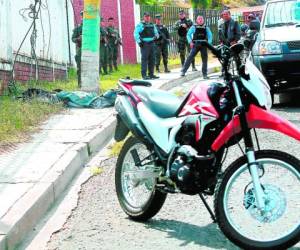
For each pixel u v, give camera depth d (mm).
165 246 5340
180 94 15258
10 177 6980
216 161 5254
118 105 6129
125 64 27328
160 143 5594
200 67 24797
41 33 17703
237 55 5066
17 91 13805
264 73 12367
